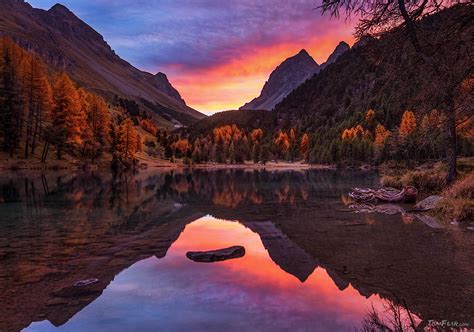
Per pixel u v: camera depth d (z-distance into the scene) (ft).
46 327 17.72
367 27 22.17
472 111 25.26
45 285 23.98
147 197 85.71
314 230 42.37
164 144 559.79
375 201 67.31
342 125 561.43
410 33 20.84
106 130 294.46
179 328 17.22
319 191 98.78
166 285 23.71
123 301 20.92
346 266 27.14
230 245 36.27
